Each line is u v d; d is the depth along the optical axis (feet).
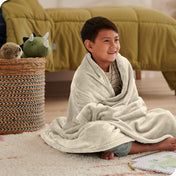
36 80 5.48
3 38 7.34
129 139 3.94
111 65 4.55
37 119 5.58
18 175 3.40
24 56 5.74
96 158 3.92
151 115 4.40
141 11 8.86
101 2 12.72
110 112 4.18
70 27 8.15
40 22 7.72
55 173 3.42
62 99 8.60
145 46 8.54
